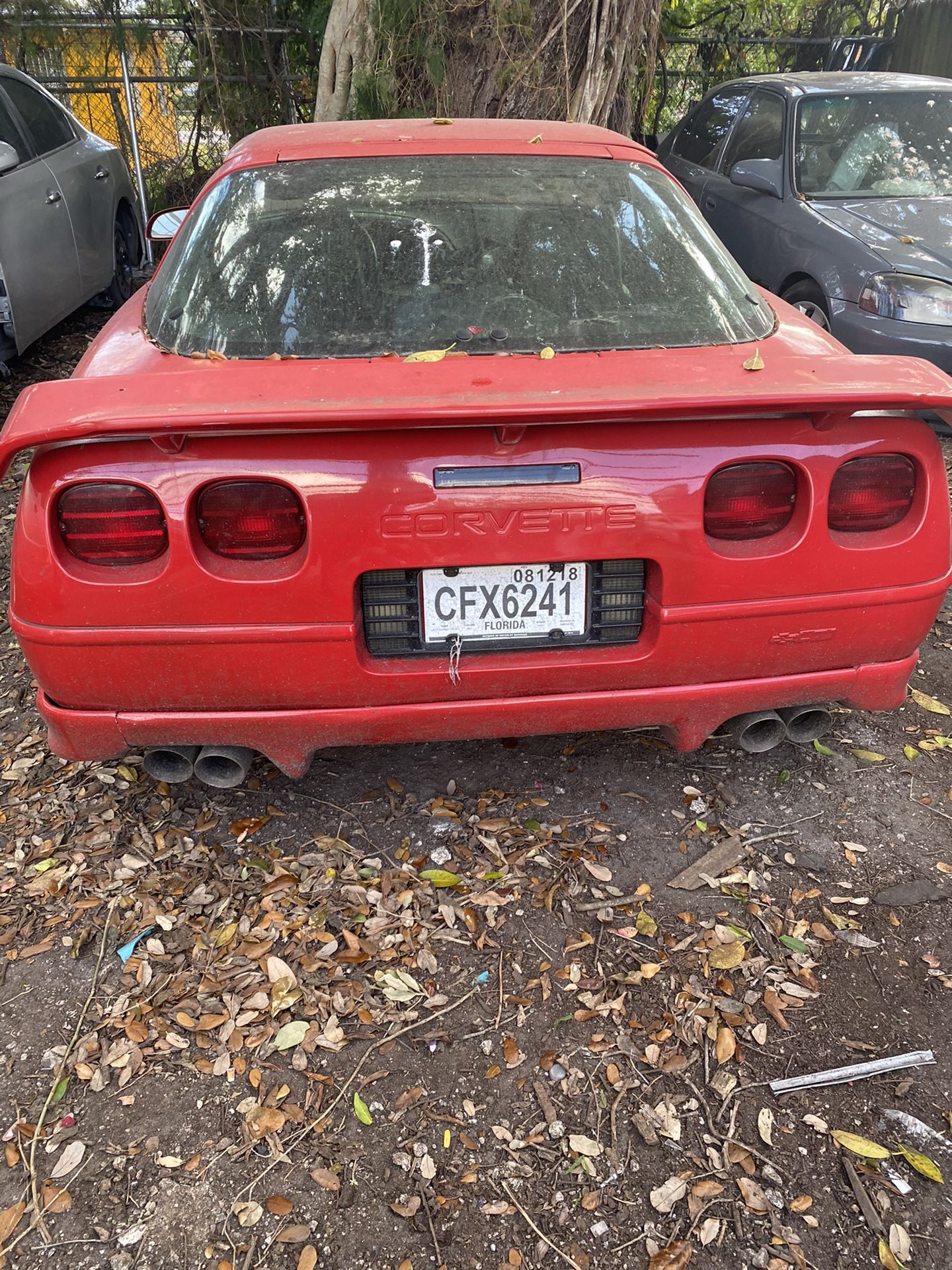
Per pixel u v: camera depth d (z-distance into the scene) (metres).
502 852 2.49
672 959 2.19
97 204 6.73
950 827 2.57
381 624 2.10
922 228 5.18
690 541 2.03
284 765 2.25
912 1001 2.08
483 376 1.99
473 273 2.38
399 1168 1.76
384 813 2.63
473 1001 2.10
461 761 2.84
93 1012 2.07
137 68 8.84
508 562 2.01
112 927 2.28
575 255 2.45
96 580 1.98
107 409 1.83
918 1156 1.77
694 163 7.09
